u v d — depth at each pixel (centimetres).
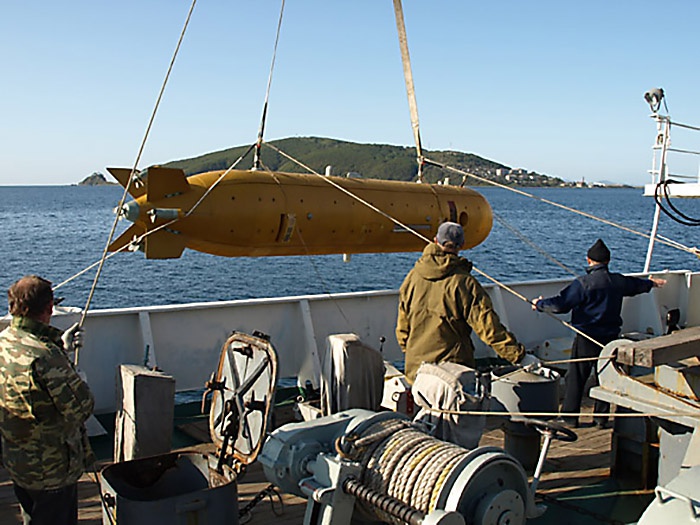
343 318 755
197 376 665
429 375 412
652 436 456
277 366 359
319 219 791
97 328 618
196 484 387
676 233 5659
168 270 3384
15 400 315
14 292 323
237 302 682
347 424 346
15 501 437
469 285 442
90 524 411
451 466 298
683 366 375
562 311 577
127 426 454
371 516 333
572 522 419
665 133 793
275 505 438
